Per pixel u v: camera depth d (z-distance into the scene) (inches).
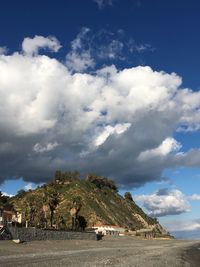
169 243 5703.7
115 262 1923.0
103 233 6146.7
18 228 3447.3
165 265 1971.0
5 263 1683.1
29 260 1865.2
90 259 2039.9
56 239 4005.9
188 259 2496.3
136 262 2015.3
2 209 4446.4
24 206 5477.4
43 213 5295.3
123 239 5718.5
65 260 1914.4
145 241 5757.9
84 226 6461.6
